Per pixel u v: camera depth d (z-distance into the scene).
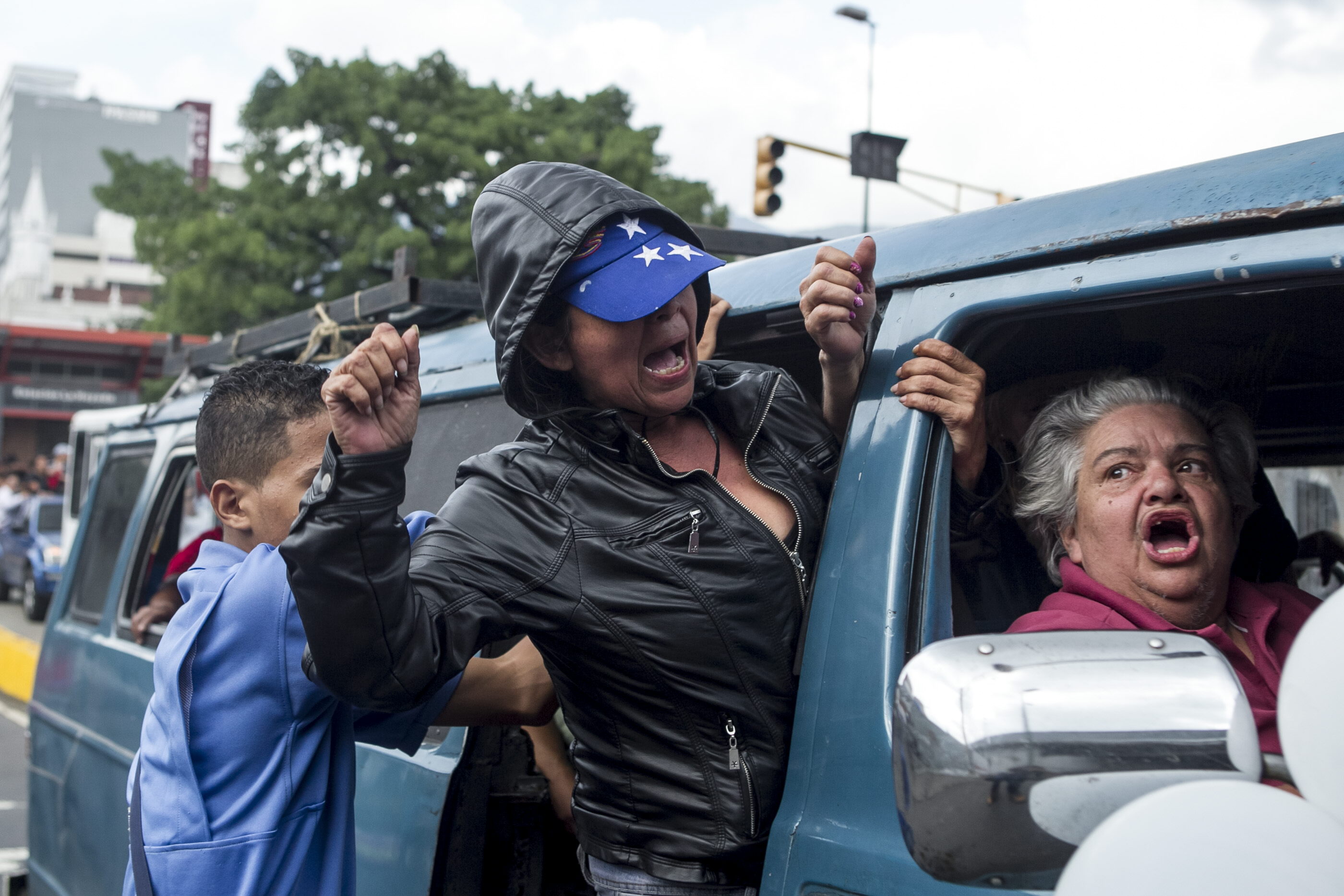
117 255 92.31
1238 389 1.74
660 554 1.22
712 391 1.36
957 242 1.27
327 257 18.53
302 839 1.36
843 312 1.24
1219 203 1.03
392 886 1.77
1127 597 1.34
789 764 1.24
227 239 17.50
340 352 2.71
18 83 115.62
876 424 1.28
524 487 1.27
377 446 1.09
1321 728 0.63
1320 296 1.32
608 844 1.33
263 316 17.95
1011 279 1.20
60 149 99.44
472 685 1.50
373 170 17.88
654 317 1.25
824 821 1.18
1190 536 1.31
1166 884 0.62
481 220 1.31
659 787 1.28
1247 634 1.39
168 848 1.31
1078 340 1.47
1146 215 1.08
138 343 29.78
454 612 1.19
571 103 20.00
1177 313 1.40
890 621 1.18
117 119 101.44
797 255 1.54
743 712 1.23
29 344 29.00
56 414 29.72
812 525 1.31
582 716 1.32
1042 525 1.44
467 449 1.96
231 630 1.36
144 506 3.02
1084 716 0.70
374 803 1.86
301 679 1.35
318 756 1.39
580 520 1.24
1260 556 1.77
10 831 5.39
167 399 3.33
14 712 8.20
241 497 1.53
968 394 1.23
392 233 17.02
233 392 1.52
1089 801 0.69
